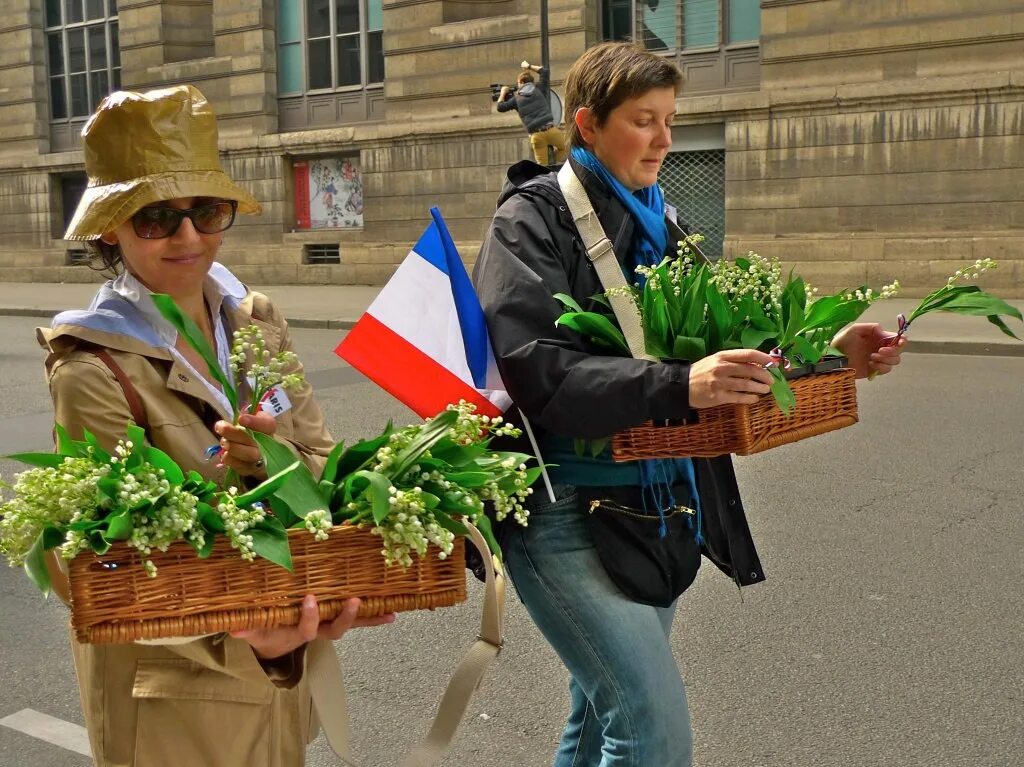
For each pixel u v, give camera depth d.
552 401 2.03
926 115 15.52
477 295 2.20
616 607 2.13
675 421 2.07
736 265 2.21
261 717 1.77
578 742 2.36
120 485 1.40
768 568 4.75
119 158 1.79
